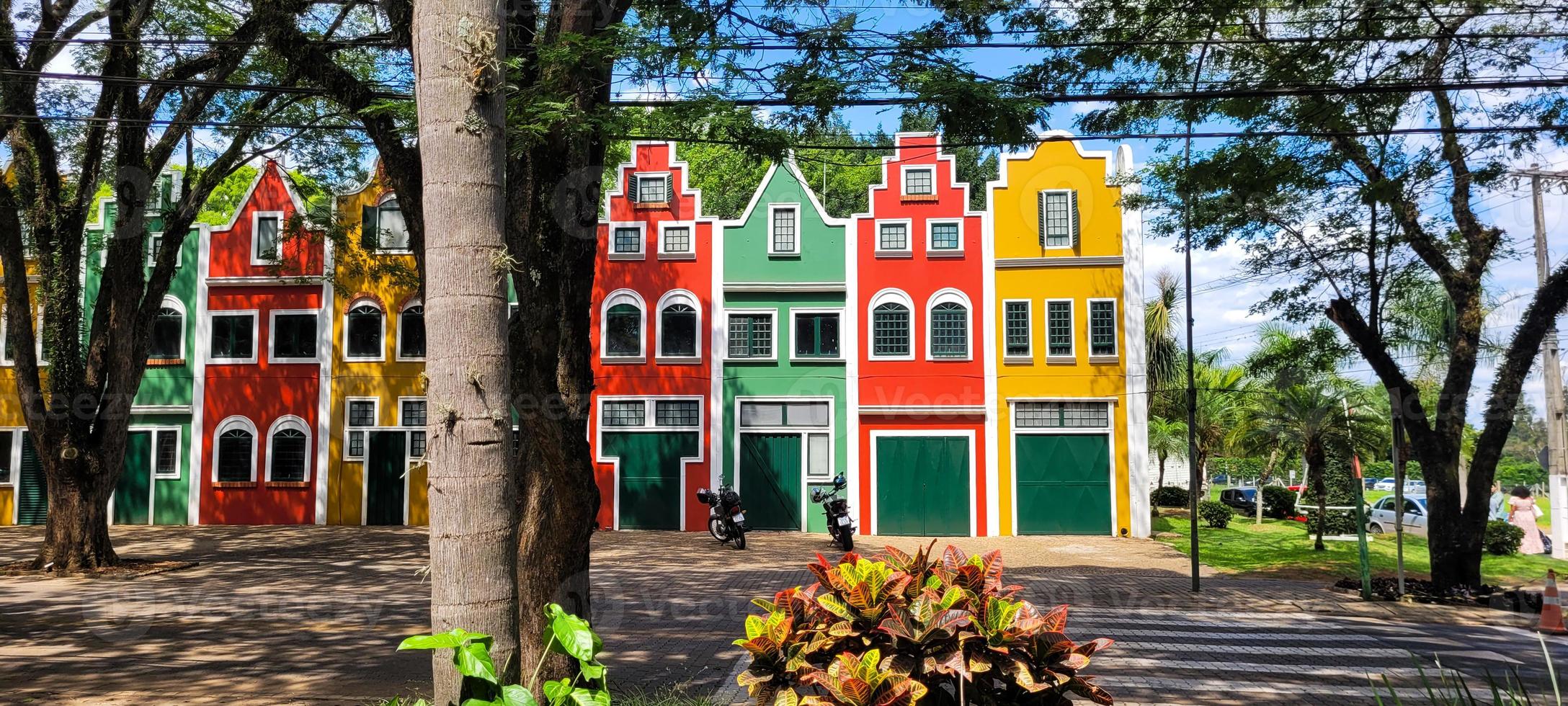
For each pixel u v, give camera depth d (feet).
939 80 25.86
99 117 52.08
